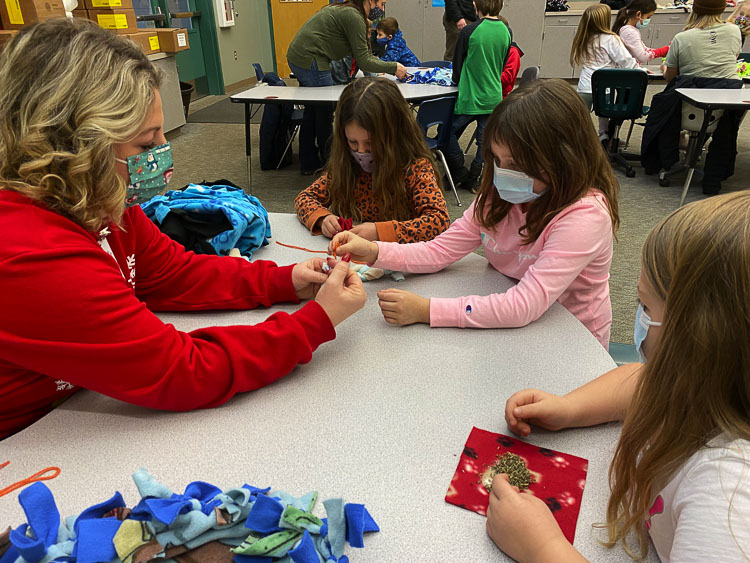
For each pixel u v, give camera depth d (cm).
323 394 83
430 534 59
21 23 300
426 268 123
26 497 55
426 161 164
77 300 66
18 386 75
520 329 100
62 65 64
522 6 703
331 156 167
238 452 71
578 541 58
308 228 152
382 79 160
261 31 826
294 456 71
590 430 75
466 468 68
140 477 60
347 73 426
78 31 68
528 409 73
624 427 58
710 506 44
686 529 44
